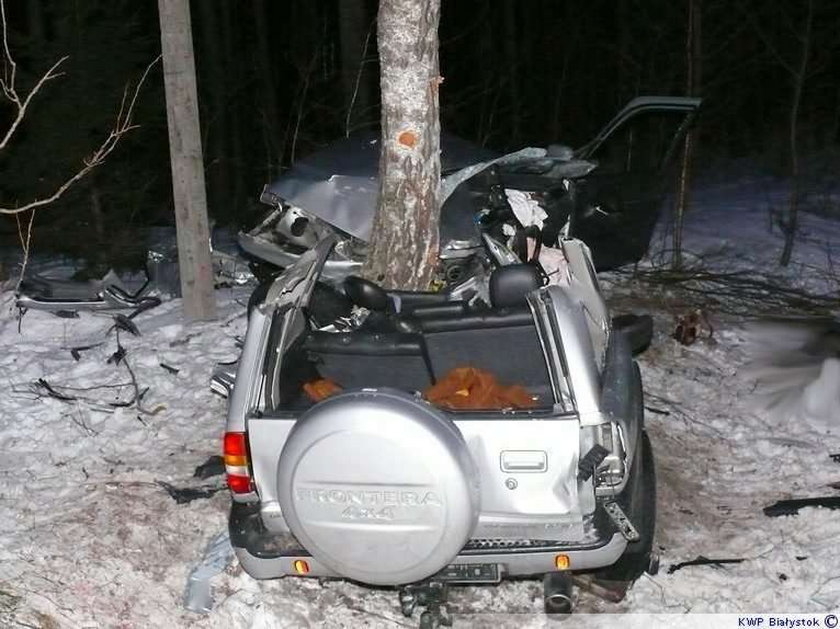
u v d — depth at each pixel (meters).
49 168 11.15
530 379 5.05
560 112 20.47
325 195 7.80
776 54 11.73
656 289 10.04
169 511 5.81
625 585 5.16
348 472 4.13
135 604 5.08
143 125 11.79
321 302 5.62
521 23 22.78
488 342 4.95
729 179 16.81
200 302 8.42
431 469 4.09
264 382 4.59
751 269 11.23
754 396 7.79
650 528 5.25
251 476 4.52
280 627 4.95
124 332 8.39
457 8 21.52
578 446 4.34
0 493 6.02
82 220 11.36
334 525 4.21
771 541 5.64
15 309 8.96
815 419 7.35
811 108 18.05
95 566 5.29
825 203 14.51
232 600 5.06
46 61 11.23
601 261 9.43
